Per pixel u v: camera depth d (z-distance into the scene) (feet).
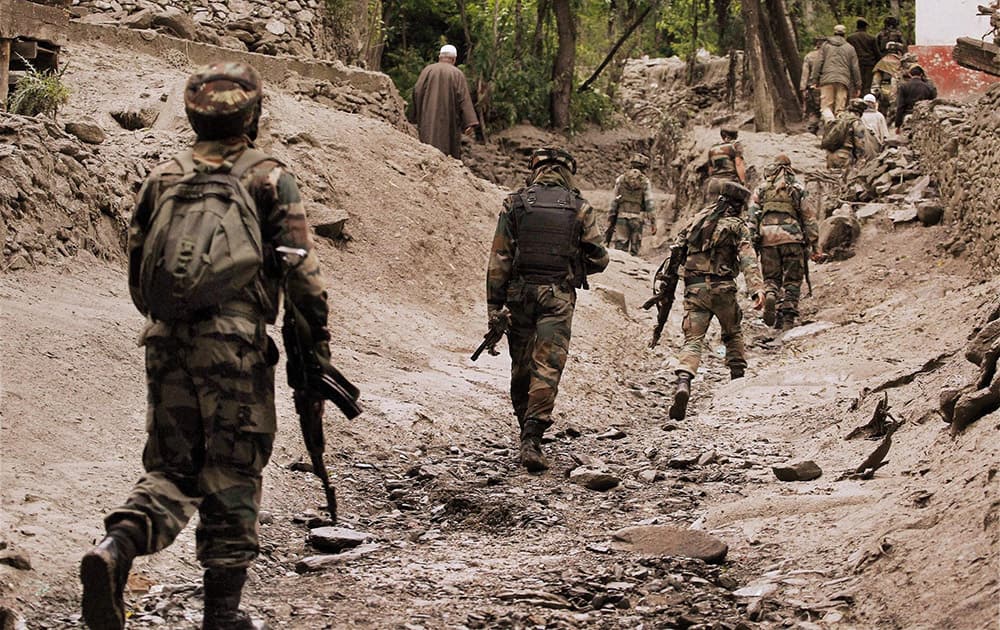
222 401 12.51
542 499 22.16
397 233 41.83
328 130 45.52
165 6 57.00
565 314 25.29
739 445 27.14
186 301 12.36
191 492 12.71
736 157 48.39
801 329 44.52
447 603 15.67
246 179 13.04
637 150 91.86
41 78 36.24
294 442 23.50
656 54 116.16
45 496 17.60
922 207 53.26
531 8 92.58
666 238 81.15
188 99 13.15
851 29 106.63
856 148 65.62
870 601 14.64
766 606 15.34
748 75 92.53
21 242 27.50
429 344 34.88
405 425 26.30
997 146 44.73
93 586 11.42
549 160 26.27
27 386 21.04
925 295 45.91
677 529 18.49
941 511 16.33
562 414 30.04
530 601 15.76
